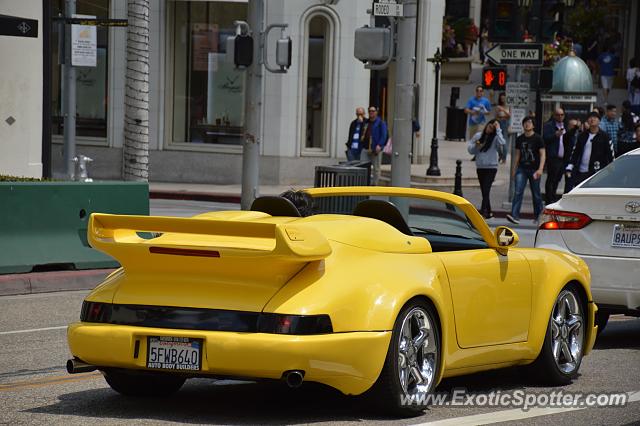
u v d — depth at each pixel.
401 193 13.96
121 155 48.34
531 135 37.59
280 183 47.03
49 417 12.15
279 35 46.56
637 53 72.56
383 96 52.69
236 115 48.06
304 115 47.38
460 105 64.56
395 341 11.71
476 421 12.20
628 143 41.38
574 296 14.73
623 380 14.87
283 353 11.05
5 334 17.56
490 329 13.30
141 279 11.88
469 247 13.66
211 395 13.42
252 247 11.29
